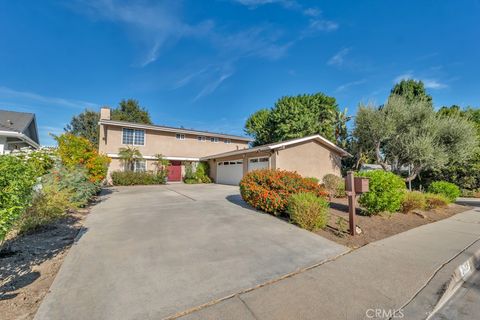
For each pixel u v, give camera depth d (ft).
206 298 7.64
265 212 21.94
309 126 72.08
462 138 39.86
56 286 8.29
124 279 8.90
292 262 10.76
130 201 29.27
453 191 30.32
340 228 15.96
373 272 9.68
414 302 7.51
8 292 7.98
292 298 7.68
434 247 13.01
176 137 65.46
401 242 13.92
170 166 64.59
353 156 61.05
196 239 14.06
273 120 80.74
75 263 10.37
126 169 57.06
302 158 47.32
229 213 21.70
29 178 10.78
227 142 75.05
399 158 47.47
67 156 27.78
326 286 8.50
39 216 15.64
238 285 8.55
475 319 7.25
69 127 105.81
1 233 8.36
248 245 13.04
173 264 10.39
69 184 22.17
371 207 20.56
